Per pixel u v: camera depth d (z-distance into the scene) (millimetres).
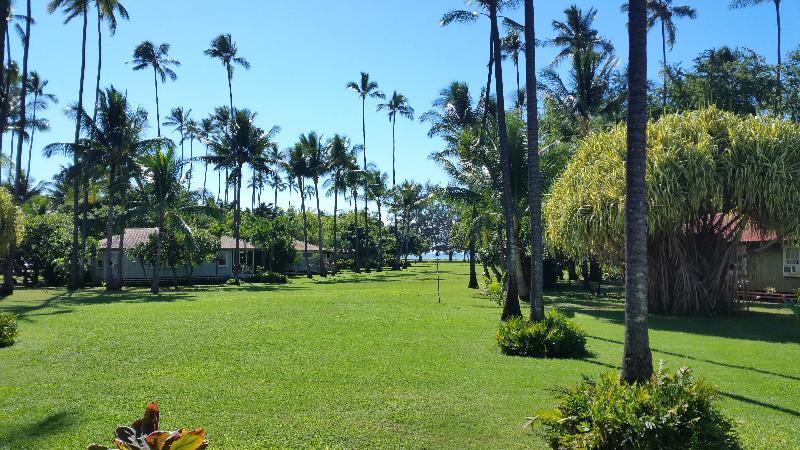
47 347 12898
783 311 22078
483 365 11047
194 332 15227
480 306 23328
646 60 7098
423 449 6461
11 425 7238
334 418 7574
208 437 6812
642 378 6824
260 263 58000
